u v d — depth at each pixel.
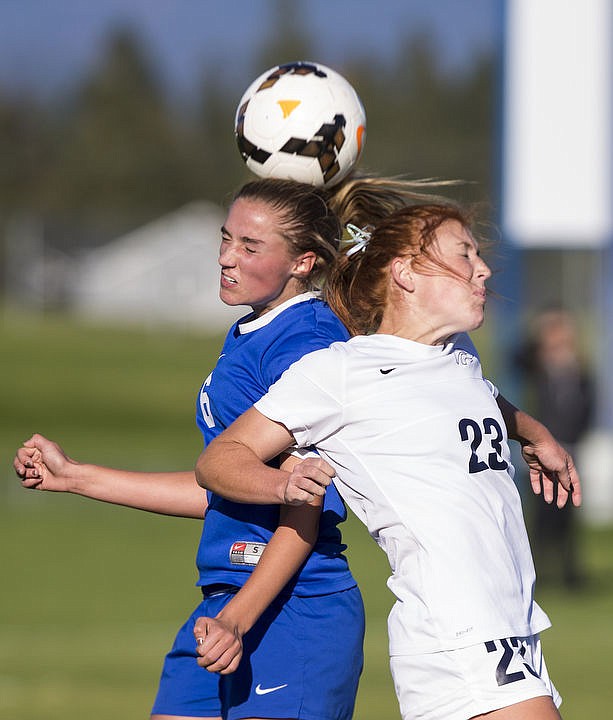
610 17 54.31
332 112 14.72
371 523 12.84
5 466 83.44
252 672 13.11
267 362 13.41
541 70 54.66
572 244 55.19
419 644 12.27
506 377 50.31
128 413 119.38
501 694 12.05
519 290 55.56
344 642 13.27
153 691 26.73
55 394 126.88
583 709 25.50
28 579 44.62
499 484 12.87
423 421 12.74
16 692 26.45
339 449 12.91
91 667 29.53
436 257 13.16
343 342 13.26
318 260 13.88
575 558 43.16
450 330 13.26
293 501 11.62
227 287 13.84
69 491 14.77
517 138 54.69
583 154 54.56
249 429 12.74
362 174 15.31
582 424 43.03
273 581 12.44
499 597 12.30
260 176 14.89
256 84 15.08
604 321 63.66
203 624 11.91
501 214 55.06
